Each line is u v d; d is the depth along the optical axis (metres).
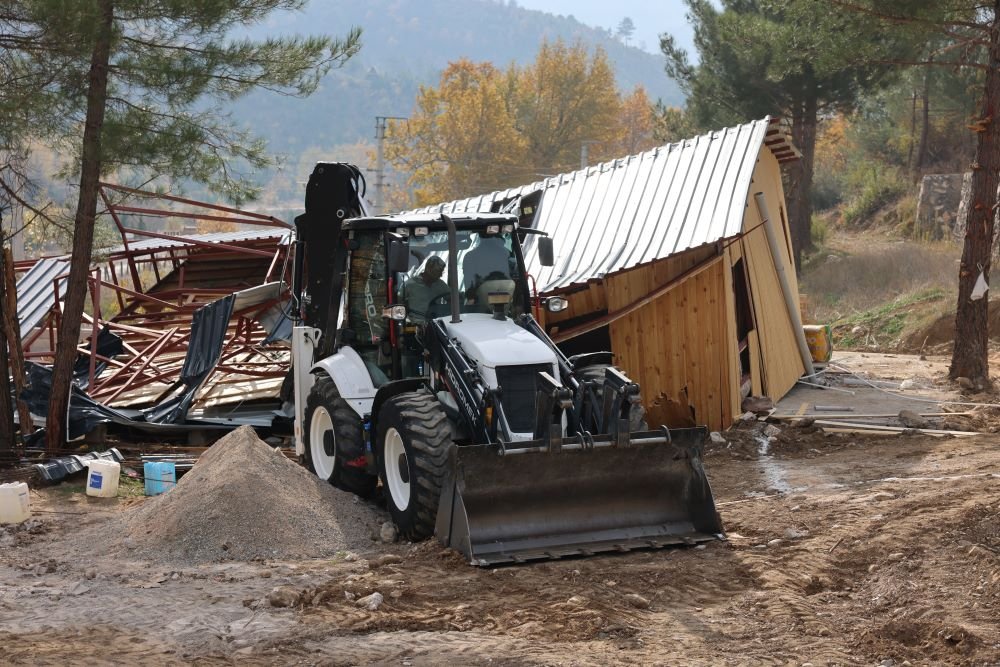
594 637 6.27
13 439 12.61
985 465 10.57
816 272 32.53
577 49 67.81
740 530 8.63
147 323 17.69
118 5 11.98
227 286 20.11
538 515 8.09
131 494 10.81
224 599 7.04
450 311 9.50
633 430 8.61
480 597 6.99
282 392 14.20
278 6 12.98
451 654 5.97
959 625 6.27
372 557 8.13
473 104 63.34
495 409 8.23
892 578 7.23
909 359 20.30
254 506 8.46
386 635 6.33
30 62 12.18
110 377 14.98
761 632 6.34
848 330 25.25
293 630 6.41
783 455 12.11
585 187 16.19
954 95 39.81
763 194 15.81
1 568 8.05
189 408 13.57
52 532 9.26
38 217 13.34
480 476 7.87
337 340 10.34
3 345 12.51
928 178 38.78
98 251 15.36
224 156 12.92
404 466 8.60
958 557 7.53
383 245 9.63
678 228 13.86
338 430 9.66
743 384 14.59
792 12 16.98
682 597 7.03
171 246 19.50
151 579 7.58
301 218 11.76
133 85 12.41
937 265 28.88
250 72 12.66
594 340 14.38
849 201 47.31
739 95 32.88
